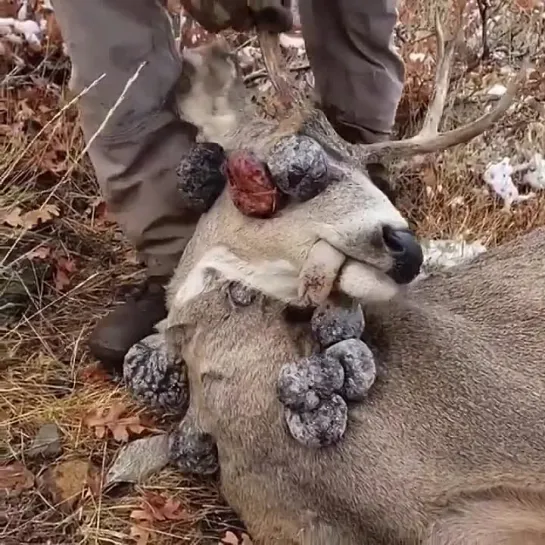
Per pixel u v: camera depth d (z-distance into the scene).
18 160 3.71
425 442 2.32
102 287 3.50
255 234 2.31
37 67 4.35
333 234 2.19
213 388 2.45
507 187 3.91
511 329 2.51
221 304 2.42
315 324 2.38
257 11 2.38
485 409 2.33
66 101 4.06
